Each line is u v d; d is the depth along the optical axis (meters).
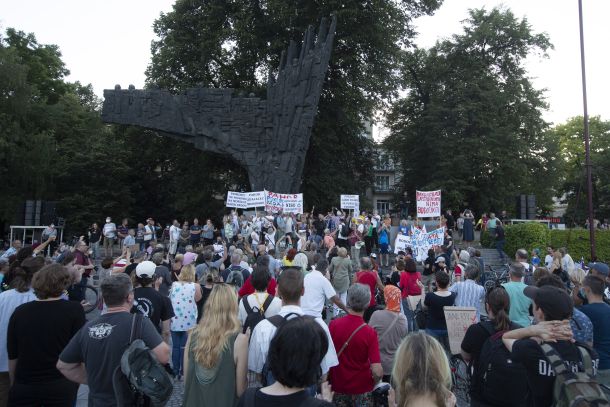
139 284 7.32
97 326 4.41
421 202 23.09
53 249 25.59
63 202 41.91
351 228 23.89
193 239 27.34
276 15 35.22
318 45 30.42
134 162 48.00
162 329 6.75
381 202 79.88
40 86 48.56
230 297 4.47
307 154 38.50
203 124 30.83
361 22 34.97
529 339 4.07
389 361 6.29
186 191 40.56
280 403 2.97
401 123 50.84
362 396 5.38
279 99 30.89
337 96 37.94
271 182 30.47
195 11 37.69
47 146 38.25
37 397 4.66
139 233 26.62
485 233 29.89
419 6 37.97
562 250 19.22
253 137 30.97
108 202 43.88
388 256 25.00
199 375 4.21
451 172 41.84
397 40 38.97
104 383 4.30
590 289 5.89
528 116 44.72
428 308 7.94
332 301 7.29
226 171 40.50
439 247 18.45
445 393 3.10
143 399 4.12
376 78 38.75
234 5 36.56
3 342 5.60
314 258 10.55
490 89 42.44
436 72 46.22
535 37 44.47
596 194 59.56
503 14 44.88
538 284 6.29
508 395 4.35
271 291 7.99
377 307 8.05
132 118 30.23
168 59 37.06
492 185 44.00
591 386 3.38
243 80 38.84
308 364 2.98
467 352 4.87
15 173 37.91
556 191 62.16
